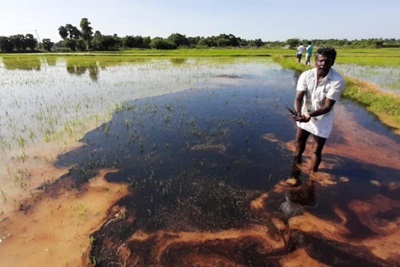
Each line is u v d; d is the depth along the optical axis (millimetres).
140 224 3746
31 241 3447
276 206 4102
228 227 3682
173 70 20688
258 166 5328
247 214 3936
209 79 15969
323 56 4098
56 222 3791
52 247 3350
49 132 7293
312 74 4430
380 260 3117
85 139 6770
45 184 4750
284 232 3572
